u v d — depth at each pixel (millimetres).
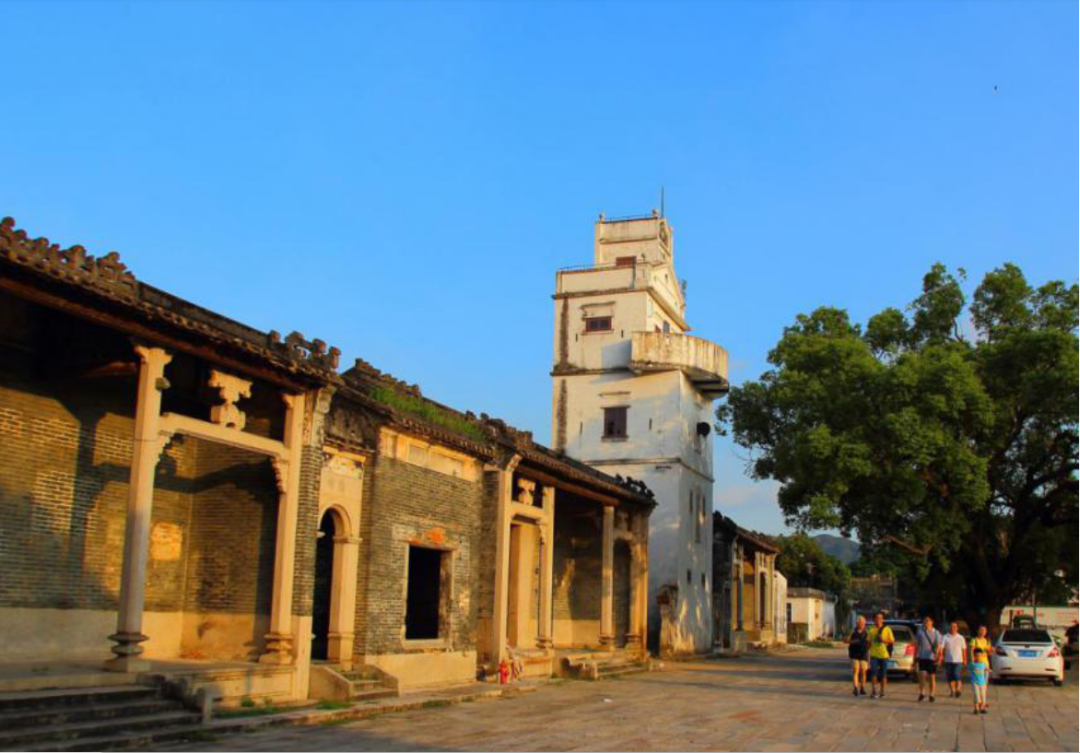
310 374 17094
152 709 13328
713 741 15188
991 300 32156
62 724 11977
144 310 13555
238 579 17672
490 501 24812
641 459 41750
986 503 31078
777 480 33656
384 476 20188
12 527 14766
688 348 42312
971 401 27047
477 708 19078
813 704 21547
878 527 30750
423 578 22750
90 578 16094
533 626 28766
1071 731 17266
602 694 23266
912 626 30516
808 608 73375
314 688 17359
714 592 47344
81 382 16094
